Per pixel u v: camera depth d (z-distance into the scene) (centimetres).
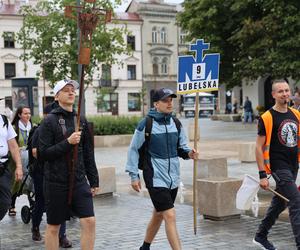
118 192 1800
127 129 3772
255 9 4516
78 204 822
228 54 4844
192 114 9194
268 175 981
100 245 1091
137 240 1127
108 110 9606
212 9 4531
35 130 1120
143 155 898
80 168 830
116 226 1270
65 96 838
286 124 921
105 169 1711
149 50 10269
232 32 4566
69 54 4100
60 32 4100
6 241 1162
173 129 898
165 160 886
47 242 834
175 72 10556
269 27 4072
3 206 965
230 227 1213
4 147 973
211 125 5759
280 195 917
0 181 961
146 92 10219
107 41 4081
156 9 10306
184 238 1117
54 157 804
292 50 4047
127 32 4350
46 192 827
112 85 9438
